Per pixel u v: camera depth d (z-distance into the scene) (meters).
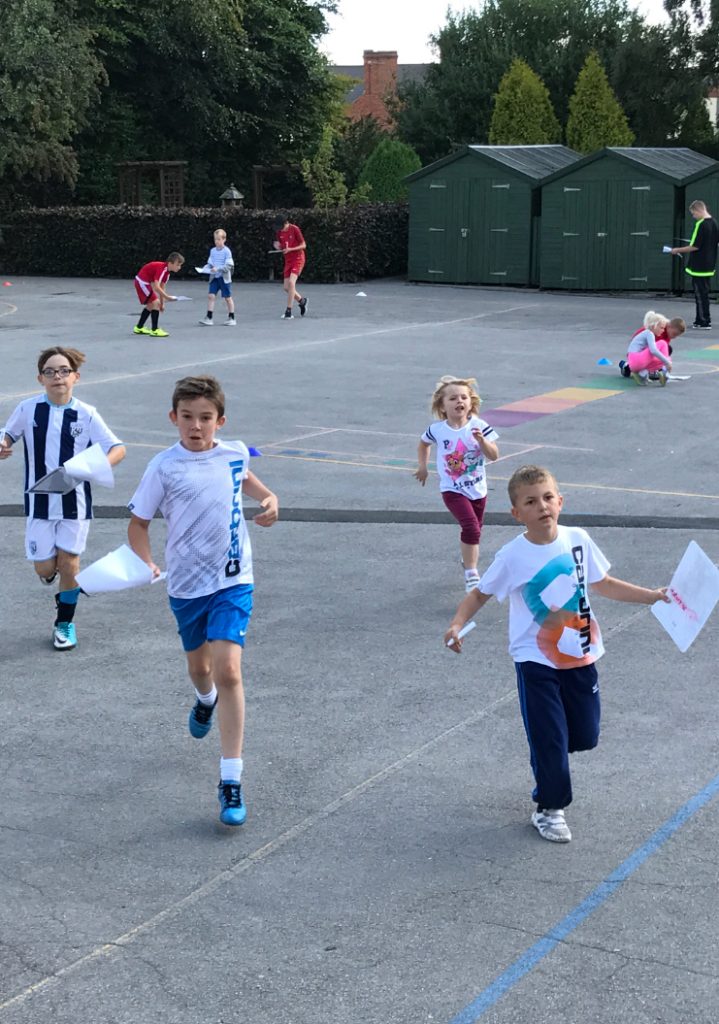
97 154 42.34
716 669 6.87
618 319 24.67
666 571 8.58
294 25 44.59
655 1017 3.83
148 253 34.91
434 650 7.24
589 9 49.88
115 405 15.48
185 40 41.69
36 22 35.41
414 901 4.53
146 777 5.64
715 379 17.28
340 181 41.25
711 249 23.27
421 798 5.38
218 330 23.17
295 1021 3.84
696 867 4.76
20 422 7.25
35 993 4.00
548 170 31.33
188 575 5.42
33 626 7.77
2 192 38.62
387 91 56.19
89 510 7.32
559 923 4.37
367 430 13.83
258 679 6.80
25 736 6.10
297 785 5.52
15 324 24.19
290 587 8.45
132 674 6.94
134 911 4.50
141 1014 3.88
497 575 5.05
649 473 11.65
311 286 32.06
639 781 5.52
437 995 3.96
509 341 21.41
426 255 32.22
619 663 6.97
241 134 45.44
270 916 4.45
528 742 5.44
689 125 46.06
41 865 4.84
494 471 11.78
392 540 9.59
